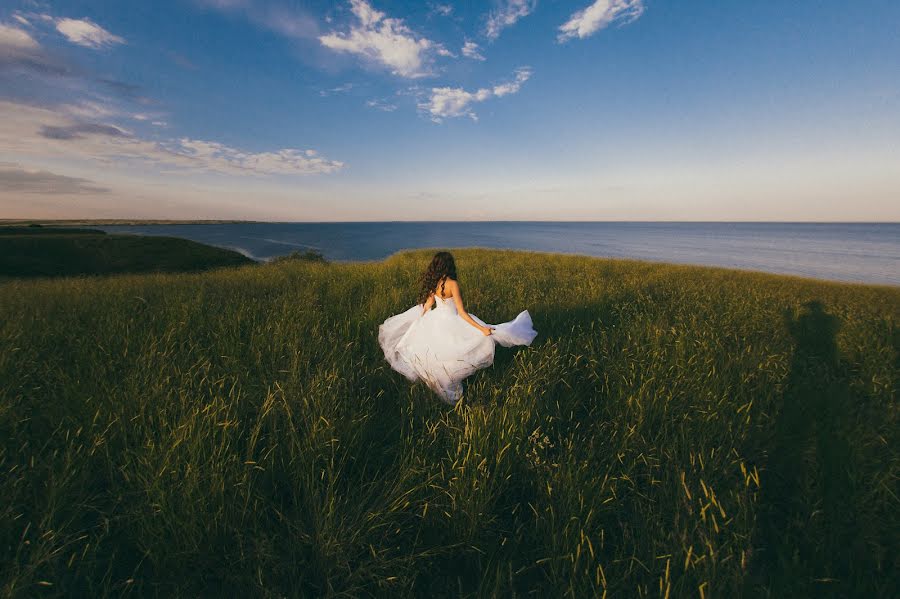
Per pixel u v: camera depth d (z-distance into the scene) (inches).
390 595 64.9
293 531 74.5
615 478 82.0
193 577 66.9
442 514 78.4
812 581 63.4
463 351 138.7
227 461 81.0
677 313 225.9
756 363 143.6
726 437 100.8
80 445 85.1
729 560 63.9
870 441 95.1
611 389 127.5
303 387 111.7
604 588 59.7
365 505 81.9
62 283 347.6
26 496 74.7
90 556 66.7
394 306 221.5
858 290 394.3
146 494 73.6
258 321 182.7
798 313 244.2
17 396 104.8
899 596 61.6
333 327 183.8
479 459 84.4
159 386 104.1
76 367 122.5
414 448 91.6
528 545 76.5
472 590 68.2
